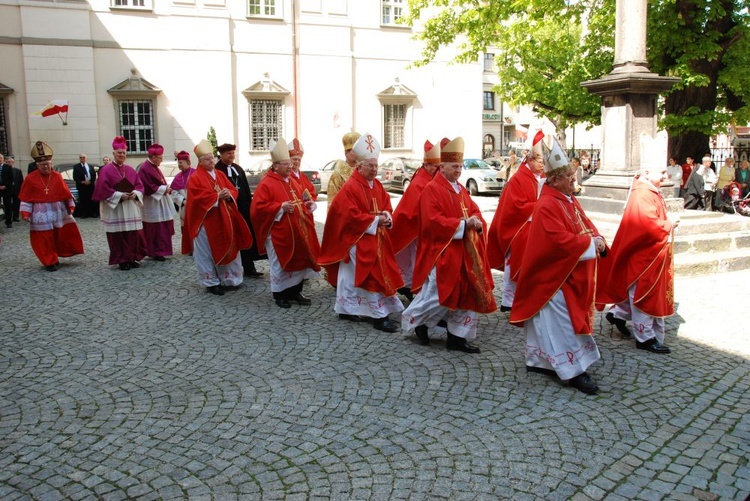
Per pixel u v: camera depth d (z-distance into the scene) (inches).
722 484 152.4
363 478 153.6
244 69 952.3
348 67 1006.4
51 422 185.3
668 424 183.2
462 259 238.5
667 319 285.1
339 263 286.0
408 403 197.2
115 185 404.5
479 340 260.5
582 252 199.9
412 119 1064.2
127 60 895.1
